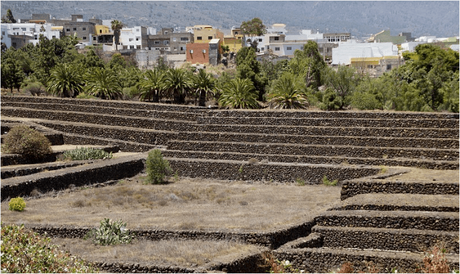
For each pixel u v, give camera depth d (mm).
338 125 64562
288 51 170500
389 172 51969
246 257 31141
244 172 59000
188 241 34906
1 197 47594
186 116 74250
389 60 135250
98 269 28984
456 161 53312
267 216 40312
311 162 58750
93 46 167000
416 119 61781
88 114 78875
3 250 23641
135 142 71062
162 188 55094
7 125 74750
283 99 80625
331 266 32969
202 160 60969
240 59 133000
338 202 43219
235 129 67500
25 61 141875
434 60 101375
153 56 162125
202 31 177875
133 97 101125
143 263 29484
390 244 34594
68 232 37000
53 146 70812
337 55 153250
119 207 46719
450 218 35031
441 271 29297
